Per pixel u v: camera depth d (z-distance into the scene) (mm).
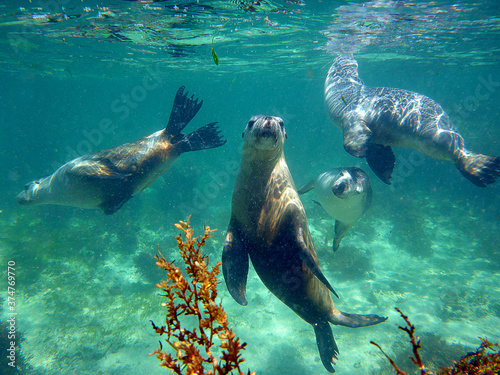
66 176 6977
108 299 10078
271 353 7590
